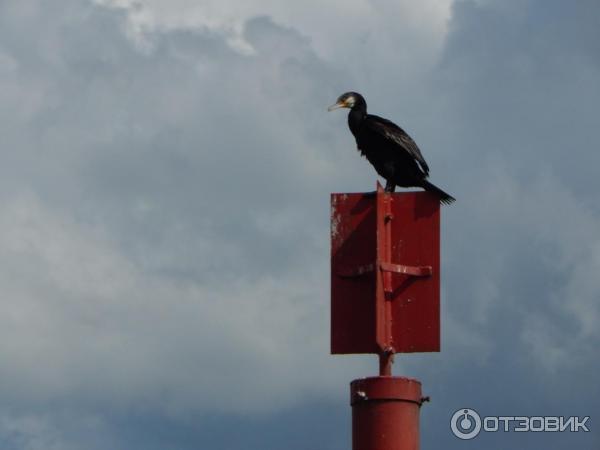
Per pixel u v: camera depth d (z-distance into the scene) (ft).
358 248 41.91
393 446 37.93
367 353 41.09
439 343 40.60
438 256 41.39
